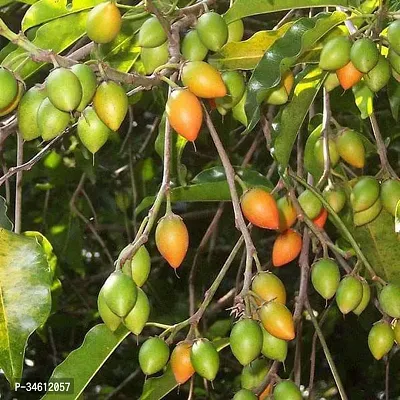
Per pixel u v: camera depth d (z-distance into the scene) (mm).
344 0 491
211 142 988
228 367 1173
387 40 479
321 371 1156
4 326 414
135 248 449
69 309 1146
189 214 1025
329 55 480
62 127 436
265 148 958
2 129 479
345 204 592
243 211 502
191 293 711
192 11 501
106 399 1004
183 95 454
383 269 617
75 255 961
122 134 1000
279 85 511
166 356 476
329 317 921
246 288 467
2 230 433
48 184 966
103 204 1035
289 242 553
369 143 612
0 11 782
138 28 534
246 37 795
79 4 485
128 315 454
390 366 1104
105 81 440
